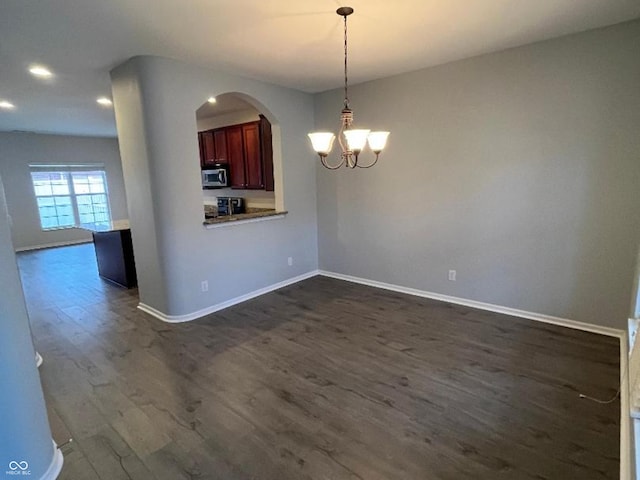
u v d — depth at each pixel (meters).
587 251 3.11
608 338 3.05
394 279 4.46
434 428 2.07
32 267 6.17
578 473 1.74
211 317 3.77
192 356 2.96
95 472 1.81
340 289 4.57
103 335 3.38
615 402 2.25
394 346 3.04
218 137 5.86
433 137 3.82
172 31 2.63
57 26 2.48
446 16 2.49
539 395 2.34
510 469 1.78
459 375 2.59
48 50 2.94
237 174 5.65
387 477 1.75
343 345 3.09
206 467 1.83
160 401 2.37
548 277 3.34
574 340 3.04
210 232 3.84
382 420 2.15
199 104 3.57
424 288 4.21
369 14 2.42
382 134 2.45
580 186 3.06
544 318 3.42
